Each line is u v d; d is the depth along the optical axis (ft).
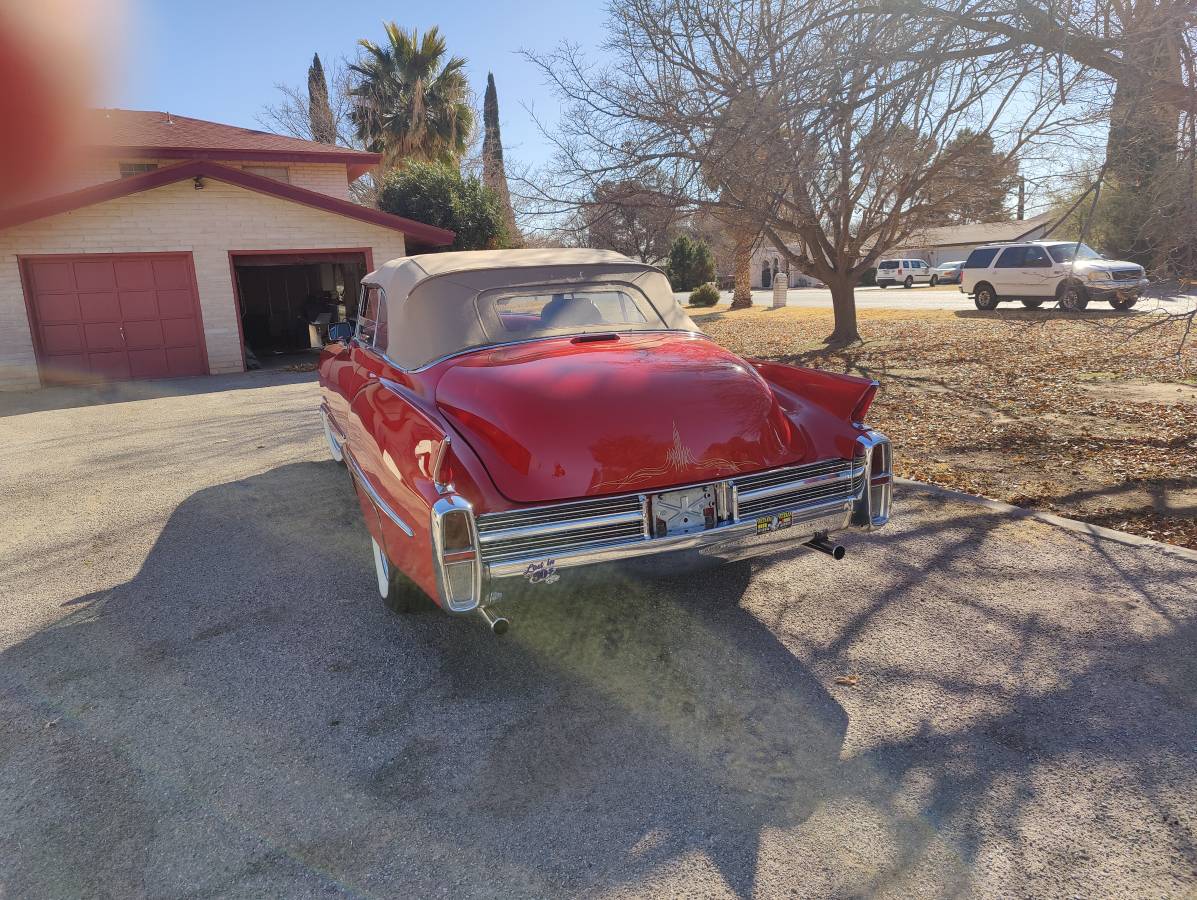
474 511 9.74
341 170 63.41
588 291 14.64
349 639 12.30
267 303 67.36
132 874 7.52
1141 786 8.30
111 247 46.01
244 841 7.94
